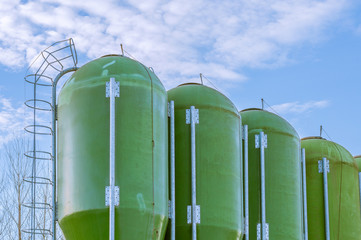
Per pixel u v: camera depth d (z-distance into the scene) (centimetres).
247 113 2823
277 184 2738
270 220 2697
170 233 2375
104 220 2158
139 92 2269
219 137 2514
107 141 2206
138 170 2208
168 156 2428
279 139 2777
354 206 3080
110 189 2158
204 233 2422
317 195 2994
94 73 2281
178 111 2502
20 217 3058
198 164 2467
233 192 2514
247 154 2708
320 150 3038
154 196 2231
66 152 2278
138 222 2173
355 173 3127
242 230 2562
